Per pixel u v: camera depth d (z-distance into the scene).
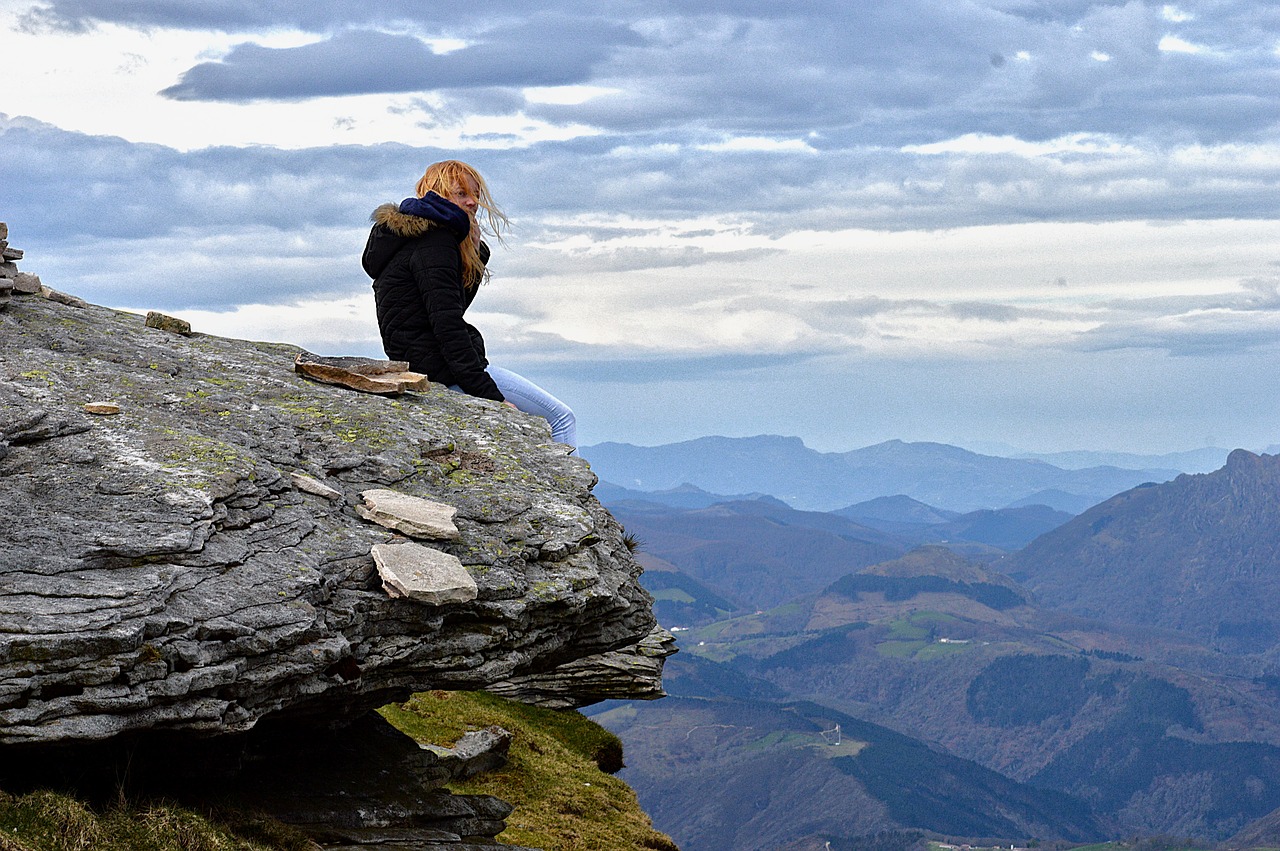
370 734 12.45
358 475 10.70
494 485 11.52
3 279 12.12
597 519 12.26
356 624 9.08
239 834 9.33
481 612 9.99
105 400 10.23
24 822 7.64
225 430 10.41
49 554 7.72
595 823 19.92
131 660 7.40
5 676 6.94
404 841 10.88
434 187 13.18
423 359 13.50
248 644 8.00
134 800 8.76
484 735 21.02
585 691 25.17
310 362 12.60
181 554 8.27
